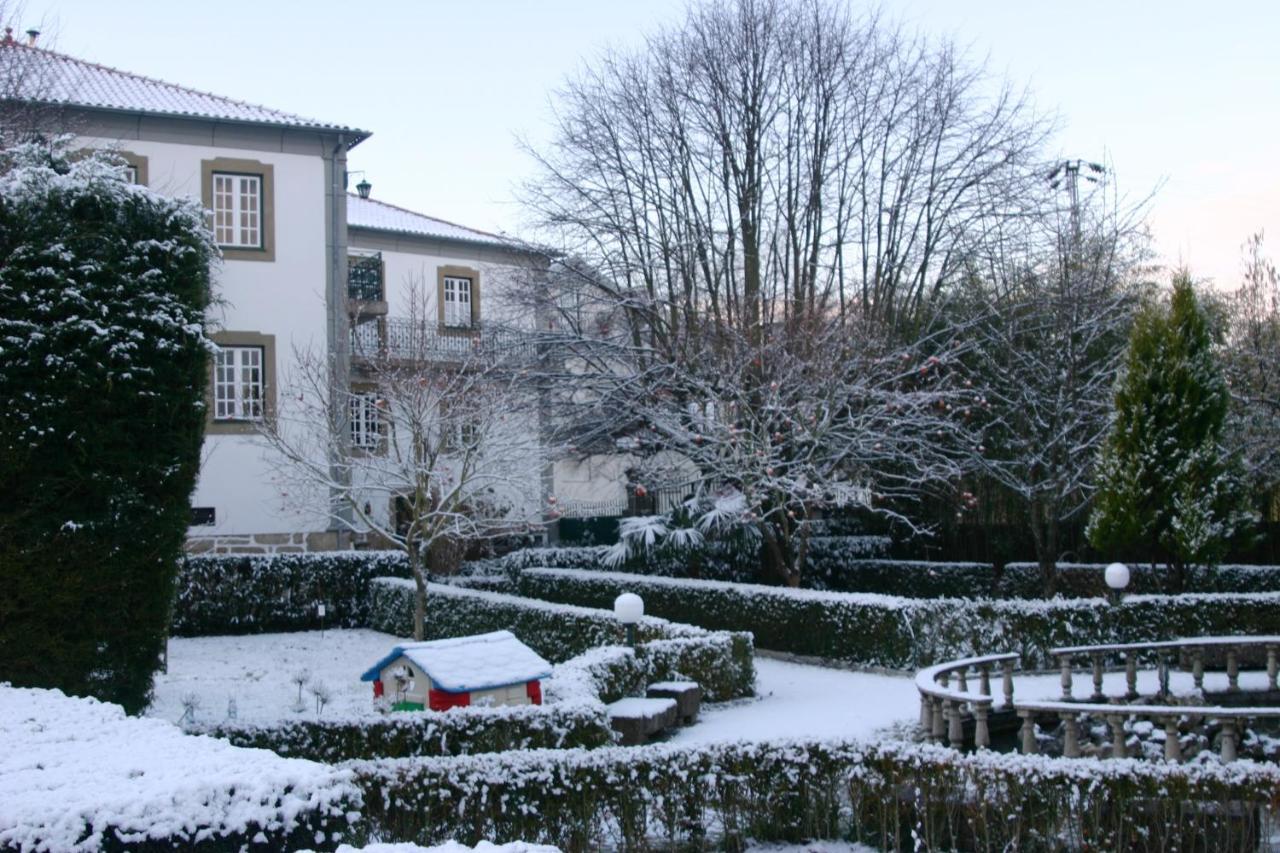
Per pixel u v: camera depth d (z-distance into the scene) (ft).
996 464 61.11
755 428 60.08
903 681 43.37
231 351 69.82
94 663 28.45
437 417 56.44
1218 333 76.07
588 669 35.37
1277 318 74.08
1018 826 24.63
